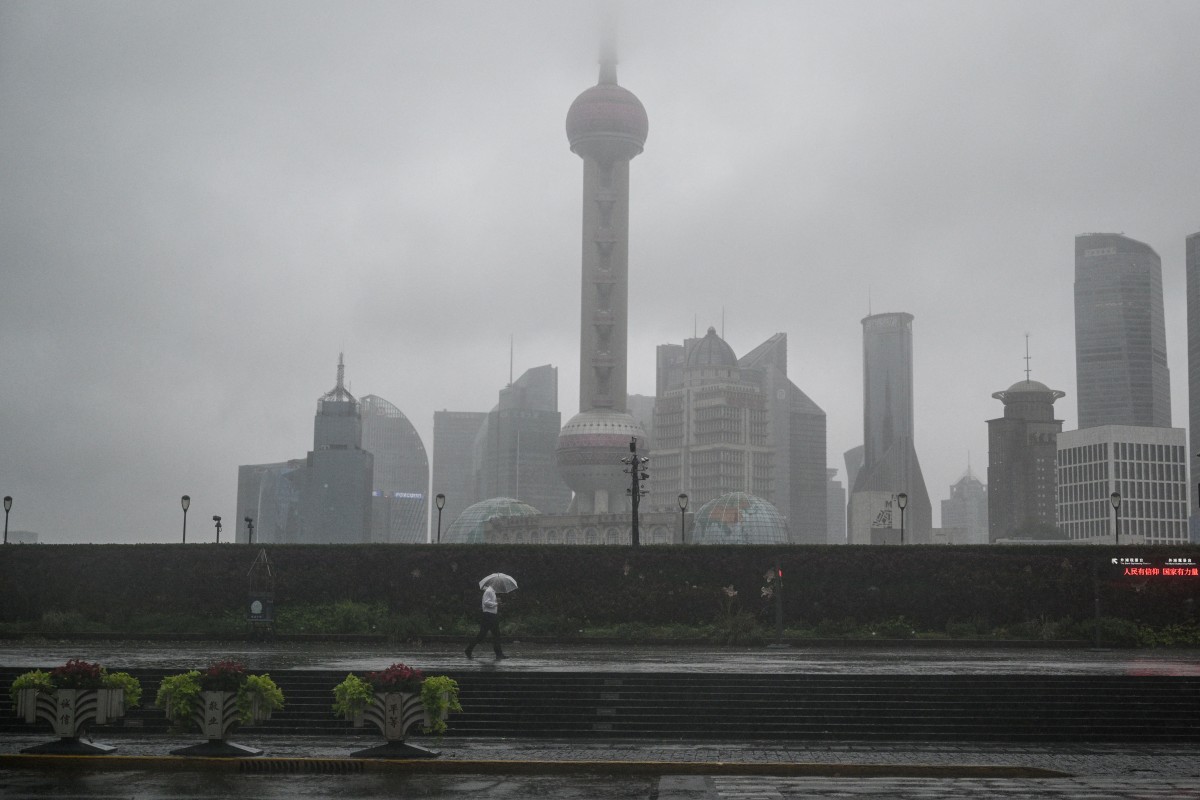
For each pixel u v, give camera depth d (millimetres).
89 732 36031
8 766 29750
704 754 32500
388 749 30906
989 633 68062
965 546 71250
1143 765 31250
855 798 25953
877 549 71375
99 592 71312
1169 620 68312
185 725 30422
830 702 37938
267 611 62812
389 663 45438
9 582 71500
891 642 63812
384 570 71562
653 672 39938
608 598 70875
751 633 64562
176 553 71812
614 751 32969
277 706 30938
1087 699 38062
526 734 36250
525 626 67688
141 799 24969
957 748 34344
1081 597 69438
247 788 26688
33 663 44719
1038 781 28688
